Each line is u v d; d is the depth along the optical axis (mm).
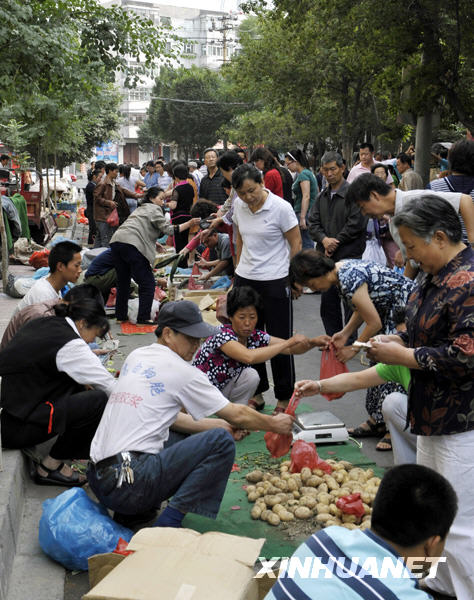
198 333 3773
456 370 2953
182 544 3154
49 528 3549
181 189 11680
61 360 4254
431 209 2930
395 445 4086
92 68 11031
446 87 12039
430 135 12453
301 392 3986
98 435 3754
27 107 13898
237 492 4410
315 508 4074
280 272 5648
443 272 3004
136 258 8562
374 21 12500
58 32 10508
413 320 3143
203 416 3803
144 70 11484
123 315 8922
